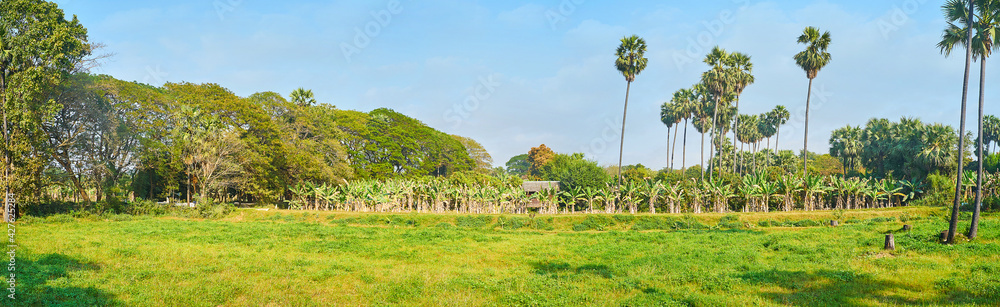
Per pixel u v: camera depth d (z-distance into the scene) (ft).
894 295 40.88
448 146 250.37
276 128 163.02
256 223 112.16
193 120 142.72
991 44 69.97
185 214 134.41
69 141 121.90
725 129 239.71
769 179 165.27
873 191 134.41
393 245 76.54
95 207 125.90
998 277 43.65
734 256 62.03
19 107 99.45
